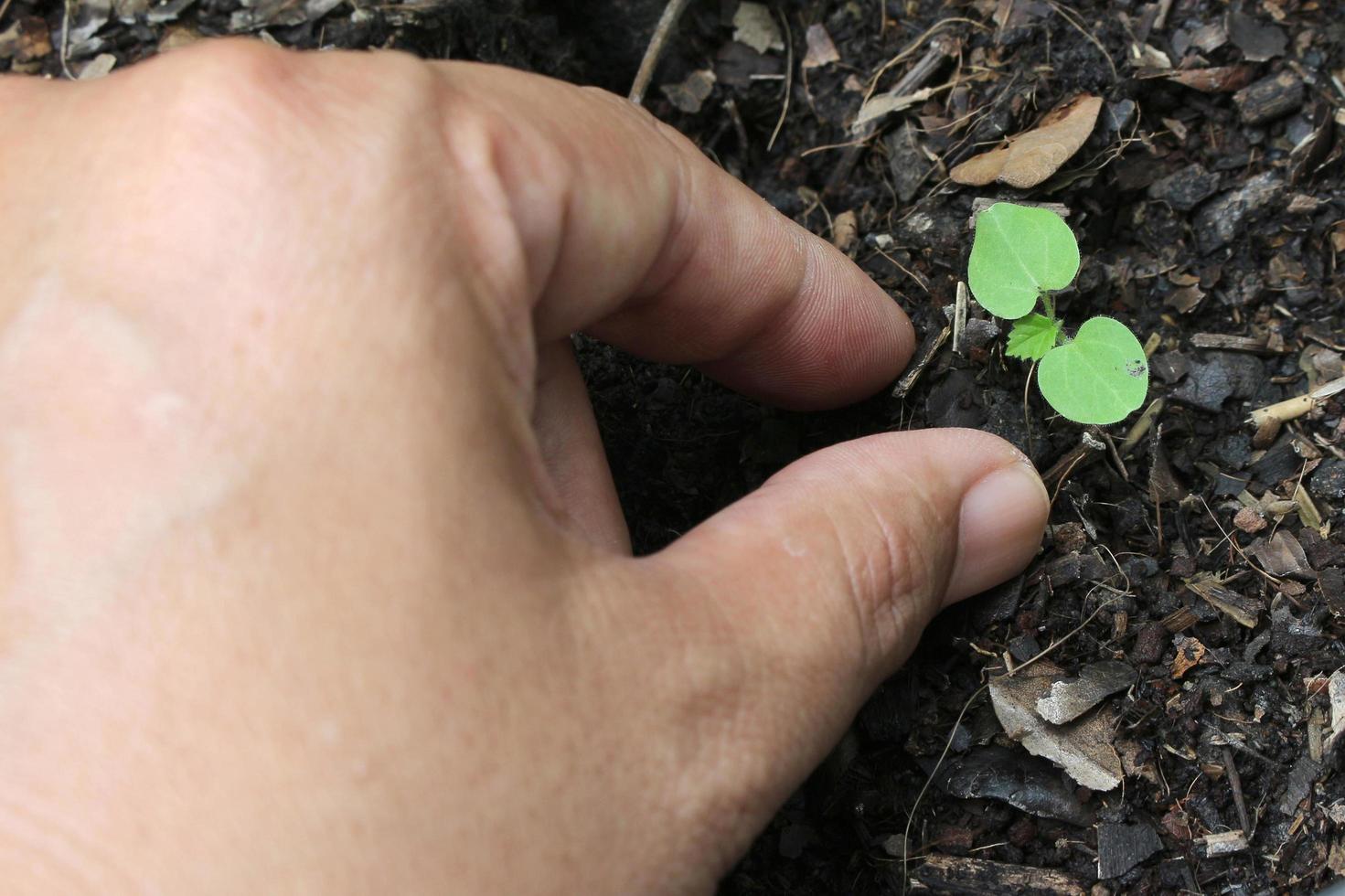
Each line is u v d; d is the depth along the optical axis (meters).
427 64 0.37
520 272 0.37
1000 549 0.40
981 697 0.41
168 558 0.36
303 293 0.36
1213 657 0.41
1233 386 0.43
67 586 0.36
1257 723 0.41
